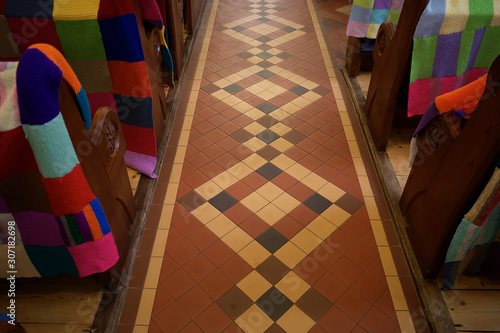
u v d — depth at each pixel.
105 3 2.29
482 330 1.96
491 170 1.78
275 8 5.83
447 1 2.48
